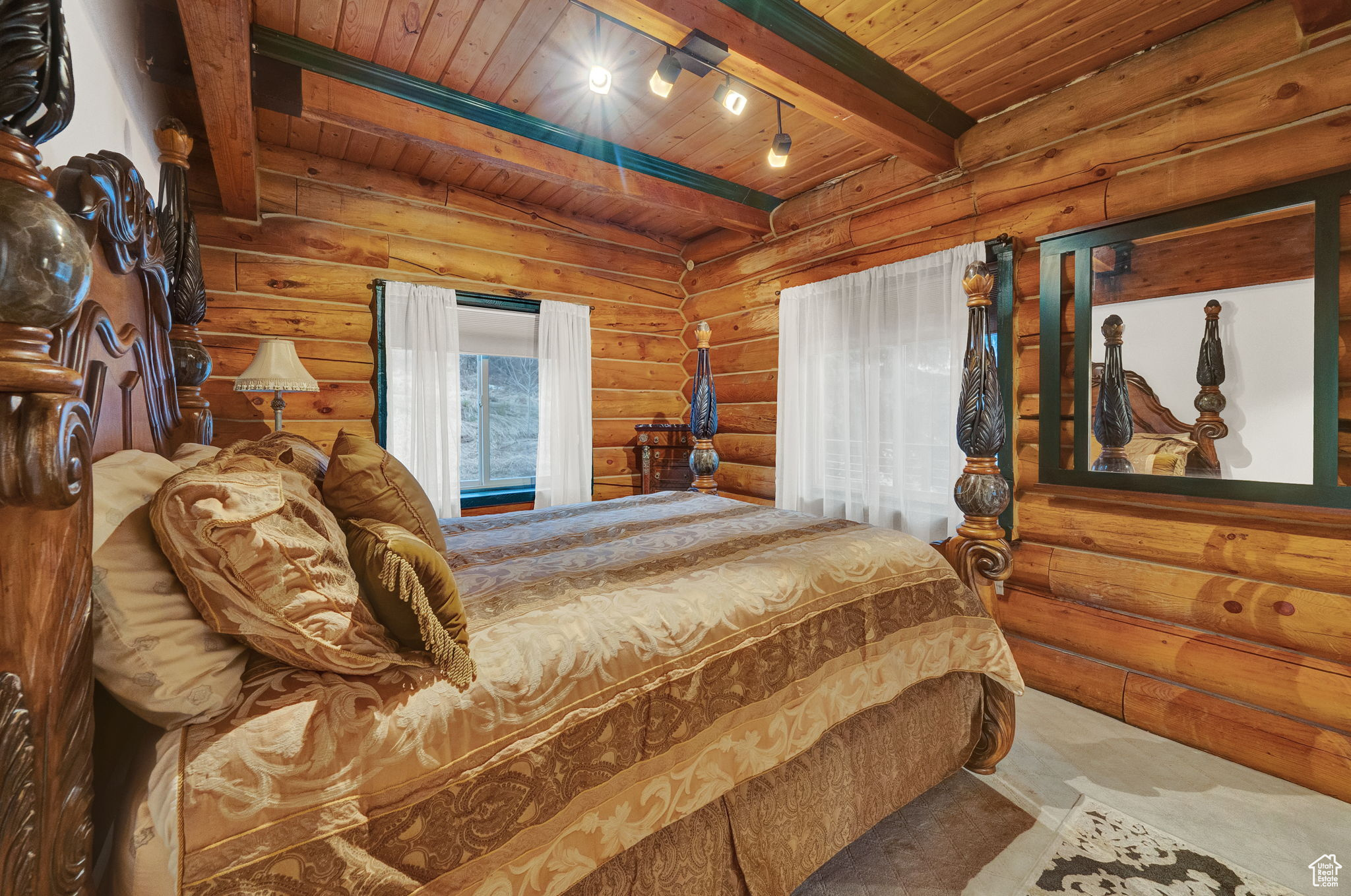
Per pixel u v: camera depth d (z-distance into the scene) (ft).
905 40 8.14
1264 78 7.23
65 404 2.03
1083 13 7.57
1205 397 7.63
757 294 15.10
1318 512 6.70
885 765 5.57
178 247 6.68
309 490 3.93
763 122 10.51
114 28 5.25
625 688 3.89
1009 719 6.64
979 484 6.82
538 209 14.62
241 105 7.26
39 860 2.06
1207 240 7.64
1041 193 9.52
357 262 12.17
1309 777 6.52
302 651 2.96
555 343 14.67
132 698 2.55
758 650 4.66
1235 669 7.24
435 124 9.58
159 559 2.82
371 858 2.80
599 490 16.10
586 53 8.46
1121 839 5.71
